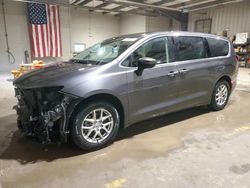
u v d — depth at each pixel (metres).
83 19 15.22
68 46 12.55
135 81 2.74
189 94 3.41
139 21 15.00
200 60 3.47
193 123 3.46
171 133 3.10
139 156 2.47
